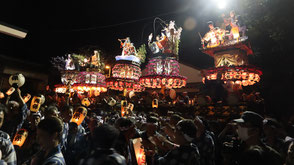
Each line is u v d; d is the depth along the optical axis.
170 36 14.62
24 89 20.03
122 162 1.87
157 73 14.25
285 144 3.37
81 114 3.77
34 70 20.67
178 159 2.57
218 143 4.75
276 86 12.77
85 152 3.31
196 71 18.08
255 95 10.65
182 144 2.71
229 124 4.67
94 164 1.74
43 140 2.28
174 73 14.40
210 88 11.74
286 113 10.98
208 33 12.62
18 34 4.35
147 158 3.57
